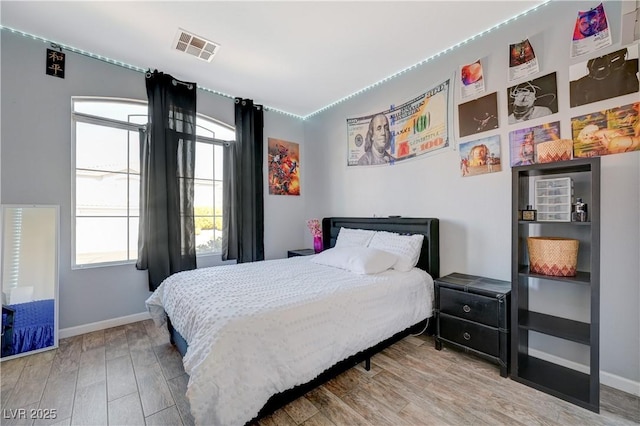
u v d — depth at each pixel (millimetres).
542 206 1829
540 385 1698
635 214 1652
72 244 2506
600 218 1647
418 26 2201
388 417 1486
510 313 1869
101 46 2428
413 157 2832
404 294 2139
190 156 2994
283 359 1403
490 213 2281
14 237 2156
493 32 2236
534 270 1827
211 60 2650
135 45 2410
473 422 1446
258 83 3141
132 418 1486
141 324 2748
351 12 2027
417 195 2803
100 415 1503
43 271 2256
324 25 2170
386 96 3074
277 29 2209
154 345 2299
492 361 1974
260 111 3689
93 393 1684
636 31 1640
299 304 1572
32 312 2180
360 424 1438
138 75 2783
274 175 3900
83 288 2537
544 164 1683
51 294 2271
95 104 2662
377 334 1880
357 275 2234
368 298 1887
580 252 1844
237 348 1285
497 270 2248
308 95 3479
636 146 1642
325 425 1433
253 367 1303
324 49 2496
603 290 1760
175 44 2398
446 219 2574
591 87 1793
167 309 2018
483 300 1945
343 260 2492
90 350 2207
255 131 3650
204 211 3391
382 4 1951
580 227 1842
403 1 1928
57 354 2141
